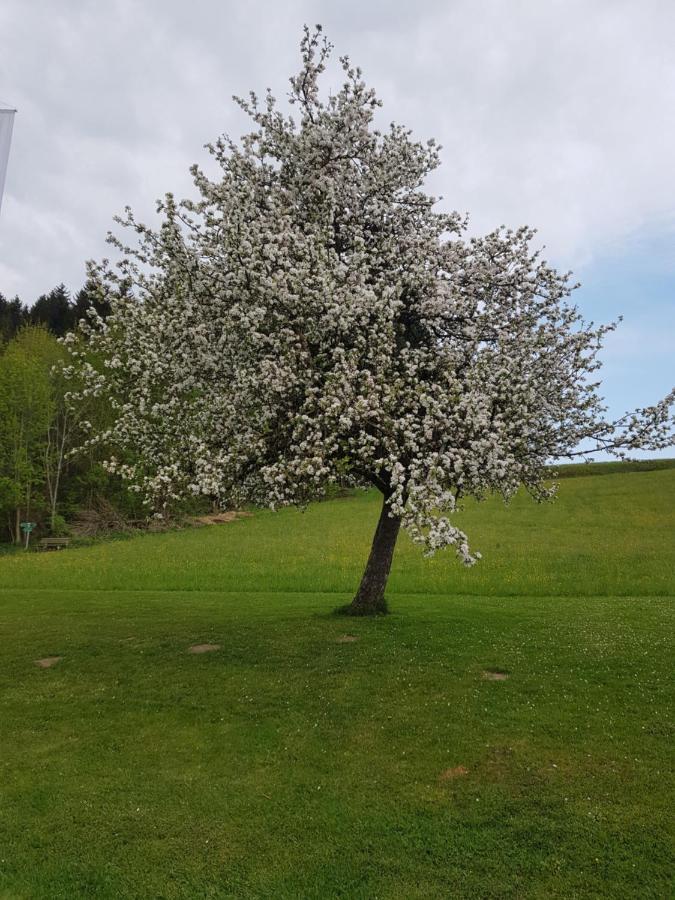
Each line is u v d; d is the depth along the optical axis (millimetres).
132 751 9984
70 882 7031
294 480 12375
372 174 14984
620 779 8656
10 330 86750
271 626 16844
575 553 33938
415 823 7934
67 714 11461
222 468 12398
